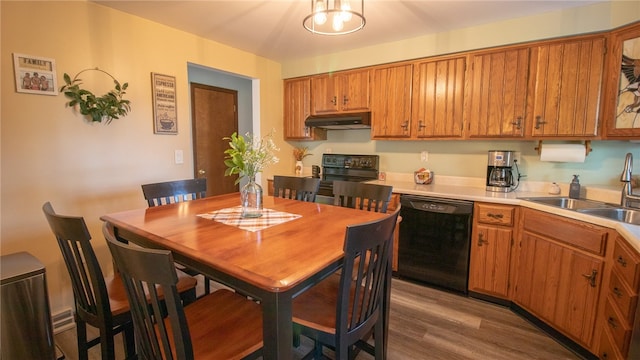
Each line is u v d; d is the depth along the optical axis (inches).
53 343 68.7
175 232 54.9
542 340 76.9
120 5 90.0
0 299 61.3
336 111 138.6
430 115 114.9
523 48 97.0
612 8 82.7
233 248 47.1
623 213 75.7
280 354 37.4
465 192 102.3
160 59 104.5
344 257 41.5
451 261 99.3
